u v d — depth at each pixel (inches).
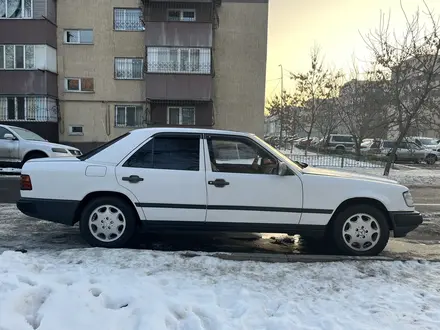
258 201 198.7
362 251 203.3
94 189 199.8
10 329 102.5
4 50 882.8
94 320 110.8
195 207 198.7
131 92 933.8
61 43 926.4
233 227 200.2
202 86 888.9
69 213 201.2
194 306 127.0
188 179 198.5
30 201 202.1
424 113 729.0
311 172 206.1
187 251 196.1
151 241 226.4
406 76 683.4
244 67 933.8
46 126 888.3
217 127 946.7
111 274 152.9
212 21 891.4
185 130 205.6
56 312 111.9
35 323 109.9
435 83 660.7
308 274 165.5
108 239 202.8
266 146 205.3
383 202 202.4
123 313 116.6
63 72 931.3
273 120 2102.6
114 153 204.2
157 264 170.2
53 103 917.8
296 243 230.4
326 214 200.2
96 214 202.7
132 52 927.7
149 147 203.9
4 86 882.1
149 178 199.0
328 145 1360.7
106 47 927.0
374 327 121.0
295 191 199.2
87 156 207.6
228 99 940.0
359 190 201.6
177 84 889.5
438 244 240.7
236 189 198.5
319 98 1230.9
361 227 203.6
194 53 888.9
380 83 751.7
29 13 879.1
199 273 161.9
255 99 939.3
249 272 165.3
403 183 586.2
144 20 883.4
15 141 525.7
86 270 157.2
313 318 126.4
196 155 202.2
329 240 213.8
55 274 146.9
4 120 888.3
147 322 111.7
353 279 161.6
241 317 123.4
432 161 1050.7
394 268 175.3
